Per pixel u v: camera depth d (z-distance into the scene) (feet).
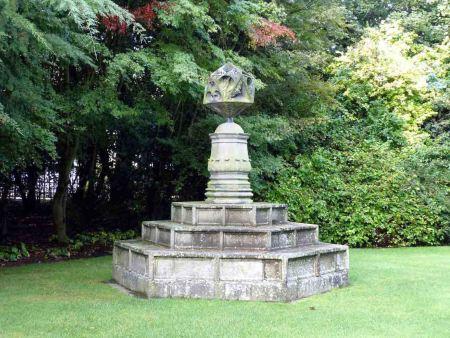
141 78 33.99
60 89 31.83
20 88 22.85
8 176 36.50
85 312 16.76
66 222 39.88
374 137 43.42
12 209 42.39
